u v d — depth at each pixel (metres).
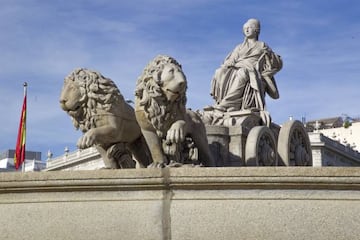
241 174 4.83
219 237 4.82
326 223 4.73
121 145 7.14
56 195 5.11
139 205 4.97
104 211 5.01
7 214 5.17
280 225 4.77
